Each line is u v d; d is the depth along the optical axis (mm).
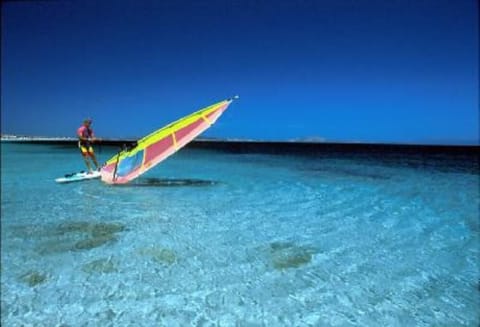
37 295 5664
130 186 14883
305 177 17859
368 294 5383
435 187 14359
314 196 12672
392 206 10922
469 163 27234
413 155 42469
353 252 7055
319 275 6070
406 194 12875
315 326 4656
